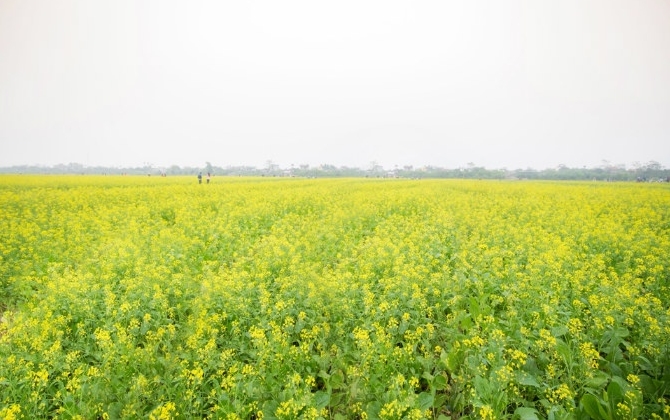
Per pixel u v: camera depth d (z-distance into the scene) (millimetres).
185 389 5066
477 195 31000
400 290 7758
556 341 5578
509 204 21984
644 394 5051
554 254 10148
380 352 5656
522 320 6750
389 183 55875
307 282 8289
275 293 8492
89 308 7039
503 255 11141
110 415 4773
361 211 18812
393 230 14664
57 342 5844
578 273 8445
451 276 9328
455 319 6789
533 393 5258
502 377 4781
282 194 28453
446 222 15422
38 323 6707
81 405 4789
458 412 5285
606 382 5031
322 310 7309
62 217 16672
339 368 5828
